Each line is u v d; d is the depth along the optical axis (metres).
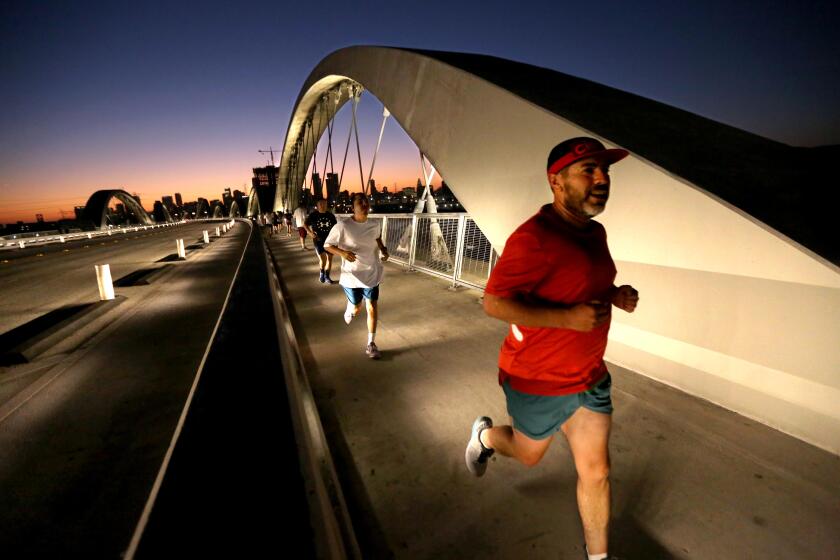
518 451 1.62
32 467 2.50
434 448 2.35
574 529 1.71
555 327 1.19
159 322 6.02
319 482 1.83
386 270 9.32
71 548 1.83
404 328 4.71
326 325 4.96
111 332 5.57
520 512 1.82
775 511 1.77
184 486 1.85
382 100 9.01
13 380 3.96
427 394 3.03
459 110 5.48
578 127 3.31
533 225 1.28
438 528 1.75
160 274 11.15
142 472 2.42
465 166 5.39
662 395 2.76
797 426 2.21
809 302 2.04
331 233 3.62
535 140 3.92
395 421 2.66
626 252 3.00
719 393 2.58
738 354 2.43
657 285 2.84
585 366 1.37
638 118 3.73
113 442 2.77
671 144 3.12
